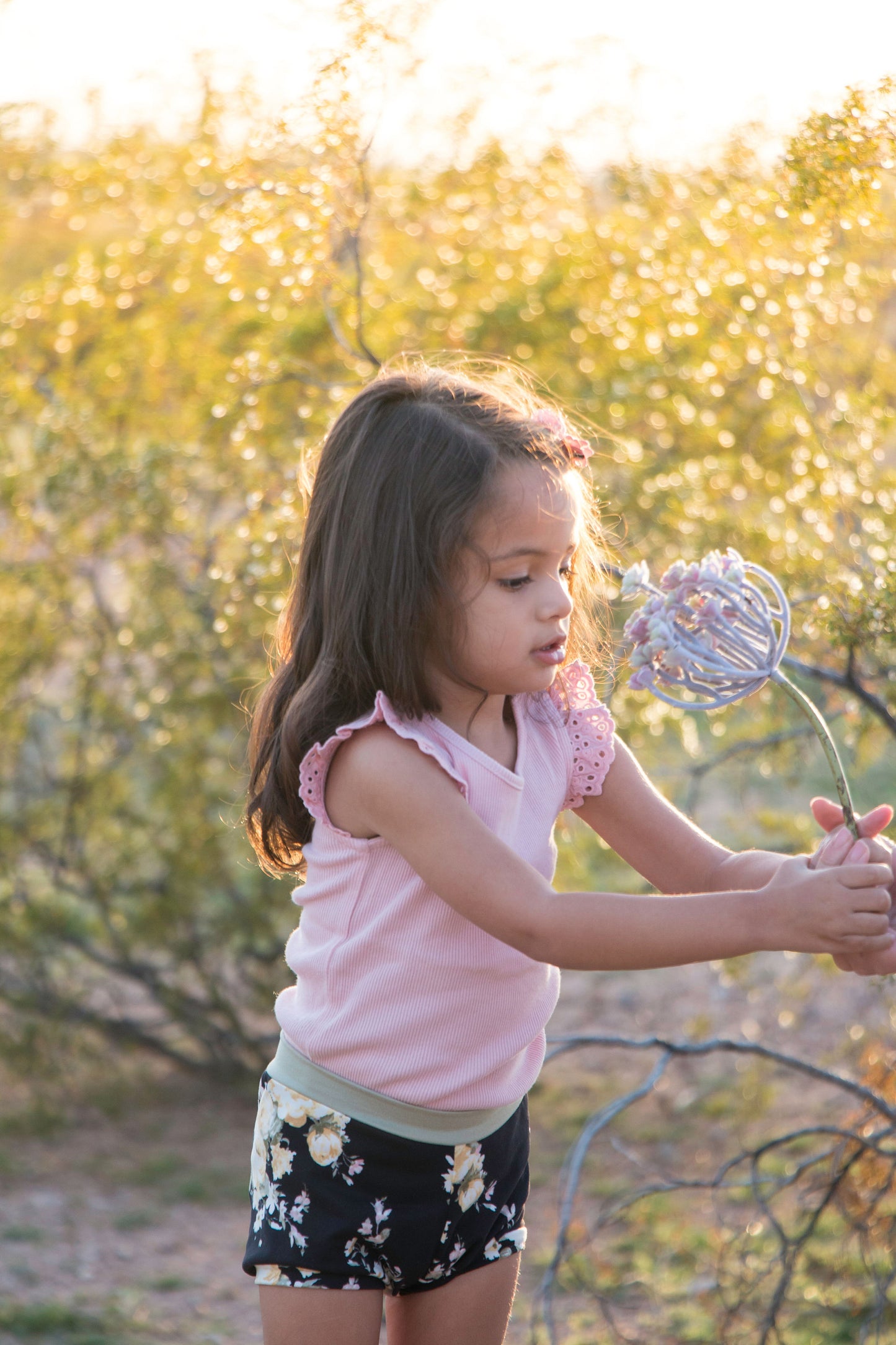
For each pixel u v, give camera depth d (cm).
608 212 514
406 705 173
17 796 580
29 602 549
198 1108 606
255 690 508
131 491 509
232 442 458
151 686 538
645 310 440
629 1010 668
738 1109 552
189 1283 448
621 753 199
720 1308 377
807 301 396
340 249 357
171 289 525
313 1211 187
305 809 186
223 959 603
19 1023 602
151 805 567
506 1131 195
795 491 410
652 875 200
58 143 582
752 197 371
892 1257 330
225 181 379
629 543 429
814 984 592
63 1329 410
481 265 517
